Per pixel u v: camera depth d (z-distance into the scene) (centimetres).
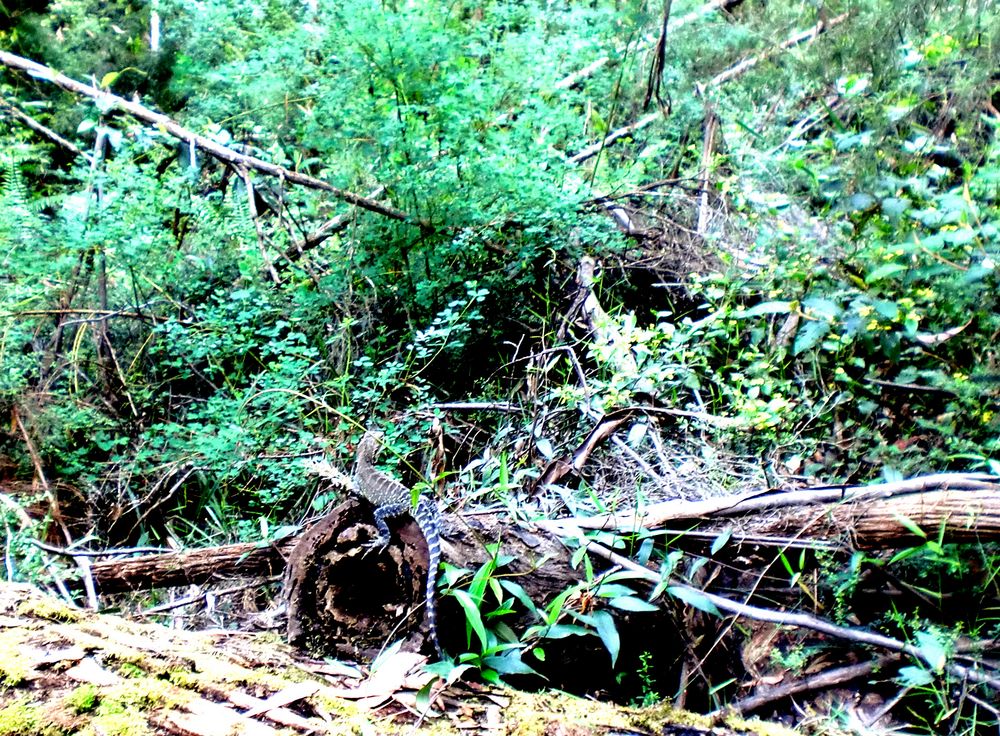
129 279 624
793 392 493
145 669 267
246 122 686
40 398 544
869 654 351
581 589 332
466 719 276
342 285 597
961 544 351
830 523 350
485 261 620
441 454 480
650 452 463
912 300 471
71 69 793
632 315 516
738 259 588
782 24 757
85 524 509
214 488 520
